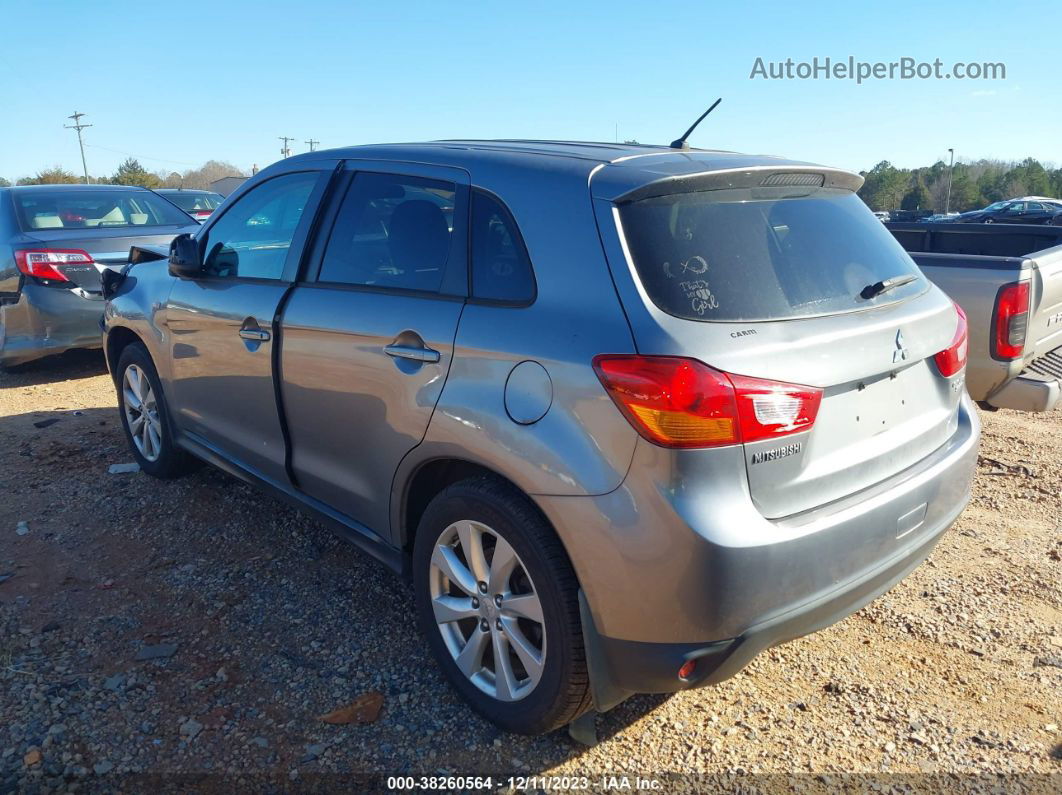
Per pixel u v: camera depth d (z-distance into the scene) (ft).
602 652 8.14
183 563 12.91
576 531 7.88
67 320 23.86
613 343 7.76
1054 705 9.95
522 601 8.70
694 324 7.72
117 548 13.38
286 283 11.66
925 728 9.51
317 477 11.32
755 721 9.58
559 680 8.41
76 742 8.93
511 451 8.30
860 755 9.06
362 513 10.73
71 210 26.21
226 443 13.25
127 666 10.27
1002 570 13.12
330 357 10.58
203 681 10.05
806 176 9.59
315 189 11.75
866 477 8.70
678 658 7.72
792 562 7.75
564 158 9.35
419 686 10.05
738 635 7.68
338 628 11.21
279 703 9.70
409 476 9.75
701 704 9.87
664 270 8.03
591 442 7.78
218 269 13.32
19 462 17.06
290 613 11.55
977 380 15.89
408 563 10.36
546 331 8.28
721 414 7.39
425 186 10.22
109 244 24.63
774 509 7.82
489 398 8.57
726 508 7.48
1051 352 17.31
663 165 8.91
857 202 10.59
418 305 9.66
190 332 13.46
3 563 12.81
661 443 7.40
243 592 12.09
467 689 9.46
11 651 10.46
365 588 12.24
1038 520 15.02
